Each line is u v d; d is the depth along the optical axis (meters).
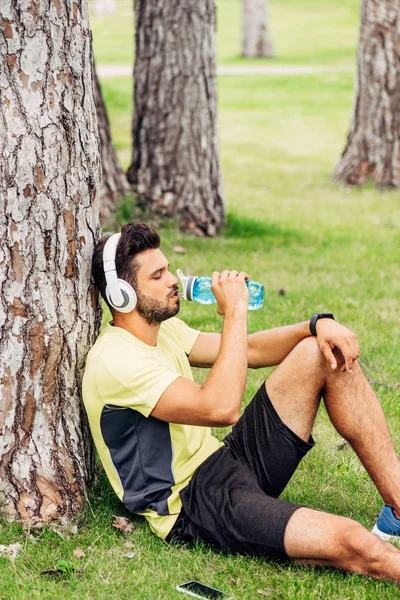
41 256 3.58
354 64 30.55
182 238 9.70
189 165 9.84
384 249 9.77
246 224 10.48
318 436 4.92
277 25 40.31
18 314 3.59
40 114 3.51
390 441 3.68
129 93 22.59
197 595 3.31
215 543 3.50
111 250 3.49
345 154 13.91
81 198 3.69
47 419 3.70
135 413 3.52
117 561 3.53
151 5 9.48
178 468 3.60
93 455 4.00
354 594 3.28
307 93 24.38
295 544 3.32
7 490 3.71
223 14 45.12
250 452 3.70
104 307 7.00
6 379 3.62
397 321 7.18
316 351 3.61
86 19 3.67
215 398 3.38
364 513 4.09
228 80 26.92
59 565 3.45
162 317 3.55
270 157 16.72
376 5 12.90
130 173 10.03
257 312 7.20
